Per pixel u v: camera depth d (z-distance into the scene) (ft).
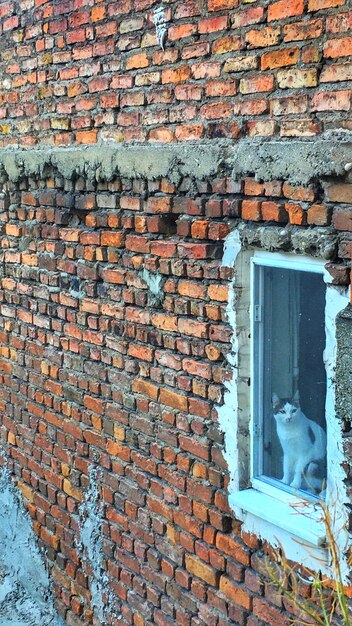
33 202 14.71
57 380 14.49
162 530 11.91
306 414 9.81
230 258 10.19
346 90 8.52
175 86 10.87
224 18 9.94
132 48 11.62
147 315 11.88
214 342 10.64
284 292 9.91
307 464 9.82
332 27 8.61
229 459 10.51
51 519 14.97
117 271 12.48
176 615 11.73
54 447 14.75
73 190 13.41
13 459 16.30
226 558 10.68
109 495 13.16
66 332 14.07
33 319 15.12
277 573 9.82
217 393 10.62
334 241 8.73
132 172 11.71
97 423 13.37
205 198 10.53
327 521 8.40
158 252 11.48
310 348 9.62
